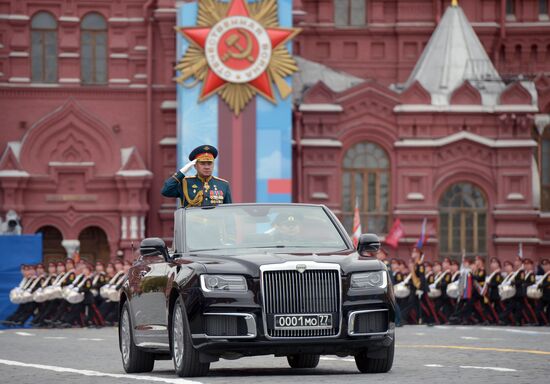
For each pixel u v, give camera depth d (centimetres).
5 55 16738
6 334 10600
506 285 11819
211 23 15675
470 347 6938
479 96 16488
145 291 4984
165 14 16650
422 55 17300
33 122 16700
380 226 16600
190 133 15625
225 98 15650
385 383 4188
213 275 4419
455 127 16512
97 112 16825
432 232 16388
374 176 16562
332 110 16450
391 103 16525
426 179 16475
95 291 12644
